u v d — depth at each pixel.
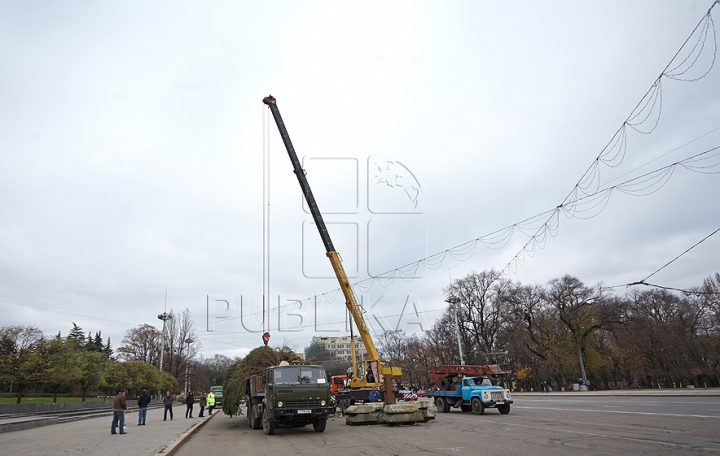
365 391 24.50
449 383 26.14
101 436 17.33
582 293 56.00
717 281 57.28
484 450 10.59
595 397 35.03
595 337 58.59
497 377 27.11
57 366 38.00
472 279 61.47
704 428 12.53
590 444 10.55
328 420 23.69
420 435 14.70
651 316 62.47
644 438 11.09
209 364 127.31
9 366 34.19
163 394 72.06
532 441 11.66
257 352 22.08
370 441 13.69
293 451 12.11
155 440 15.30
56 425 24.42
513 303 58.41
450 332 65.56
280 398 16.44
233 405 21.25
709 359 57.62
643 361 58.91
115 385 55.25
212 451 12.84
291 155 27.78
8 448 13.80
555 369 55.59
